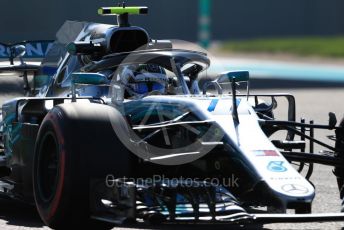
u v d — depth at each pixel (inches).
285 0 6756.9
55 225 816.3
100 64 979.3
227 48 5762.8
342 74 4005.9
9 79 1268.5
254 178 774.5
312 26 6820.9
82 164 791.1
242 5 6663.4
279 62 4862.2
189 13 5925.2
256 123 845.8
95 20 4325.8
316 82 3432.6
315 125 898.1
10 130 983.6
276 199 746.8
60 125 807.1
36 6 4210.1
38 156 852.0
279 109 2233.0
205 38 5334.6
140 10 1054.4
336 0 6825.8
